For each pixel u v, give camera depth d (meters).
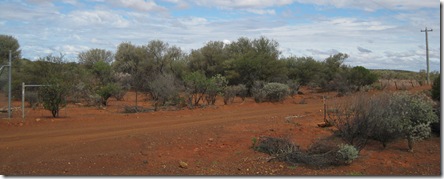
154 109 21.25
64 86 17.91
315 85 41.44
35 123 15.15
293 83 34.94
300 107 23.03
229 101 26.58
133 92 33.16
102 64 33.03
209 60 39.84
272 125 14.31
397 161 9.48
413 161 9.55
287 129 13.31
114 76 33.38
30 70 26.20
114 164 8.81
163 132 12.84
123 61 42.38
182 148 10.38
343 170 8.73
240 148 10.49
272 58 35.44
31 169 8.31
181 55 41.81
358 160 9.47
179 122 15.84
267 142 10.27
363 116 10.52
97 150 10.09
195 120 16.52
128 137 11.72
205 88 24.27
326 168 8.85
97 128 14.09
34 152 9.87
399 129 10.41
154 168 8.60
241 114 18.98
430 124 11.99
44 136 12.29
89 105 23.75
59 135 12.48
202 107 22.42
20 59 37.34
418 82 48.72
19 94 26.06
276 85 27.06
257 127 13.82
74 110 20.78
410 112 10.61
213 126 14.26
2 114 18.31
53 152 9.86
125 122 15.88
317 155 9.16
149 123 15.52
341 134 11.20
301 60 42.31
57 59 28.12
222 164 9.04
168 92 23.50
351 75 37.38
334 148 9.40
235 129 13.40
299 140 11.42
